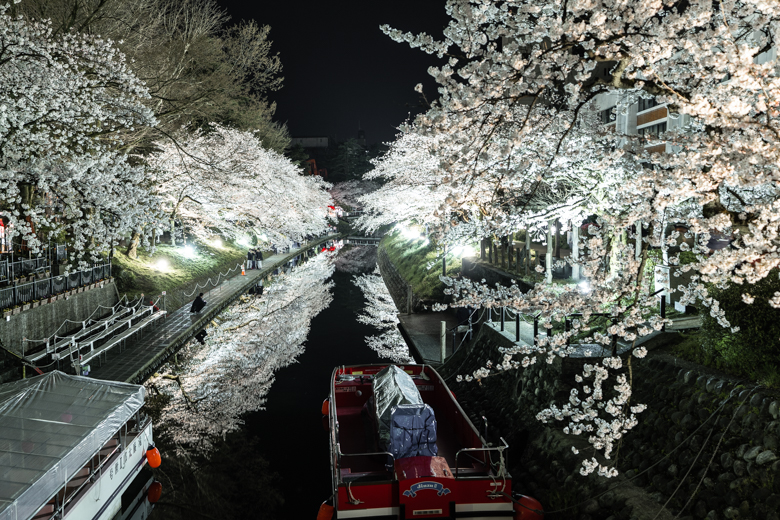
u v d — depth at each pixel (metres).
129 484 9.95
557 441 8.76
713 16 5.52
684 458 6.87
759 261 4.46
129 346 17.16
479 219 13.89
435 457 7.95
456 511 7.46
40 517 7.55
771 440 5.99
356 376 12.64
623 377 5.71
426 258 30.34
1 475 6.96
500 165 7.31
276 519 9.91
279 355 20.19
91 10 21.23
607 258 9.35
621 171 9.08
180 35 26.84
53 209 14.84
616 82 5.20
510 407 11.09
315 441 13.16
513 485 8.89
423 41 5.76
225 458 12.22
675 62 6.21
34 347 15.02
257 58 31.12
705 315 8.16
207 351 20.12
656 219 5.77
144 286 23.91
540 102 10.22
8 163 12.35
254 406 15.32
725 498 6.07
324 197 60.34
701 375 7.54
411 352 18.58
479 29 5.97
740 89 4.97
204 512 10.06
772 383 6.67
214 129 34.38
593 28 4.88
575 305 5.59
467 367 14.09
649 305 5.71
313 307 29.69
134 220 14.02
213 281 31.70
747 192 7.62
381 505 7.43
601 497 7.19
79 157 12.98
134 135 23.00
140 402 9.95
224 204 29.61
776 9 4.48
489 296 7.40
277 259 45.25
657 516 6.44
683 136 5.62
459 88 5.32
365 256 60.50
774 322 6.81
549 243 15.83
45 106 12.79
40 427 8.23
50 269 17.44
